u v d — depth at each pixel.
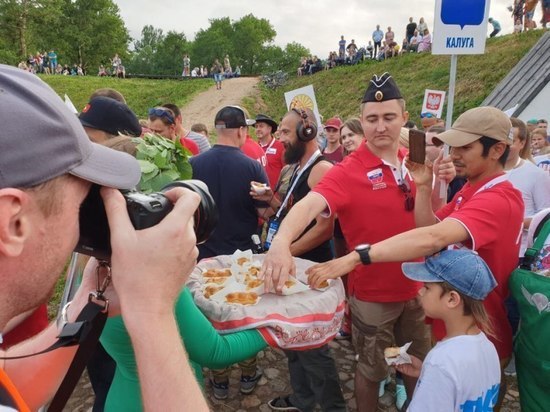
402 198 2.43
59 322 1.17
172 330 0.76
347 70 24.75
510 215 1.99
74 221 0.72
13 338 1.44
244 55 79.69
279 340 1.68
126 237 0.75
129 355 1.35
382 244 1.96
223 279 2.11
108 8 59.56
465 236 1.94
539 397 1.92
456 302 1.79
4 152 0.62
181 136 5.30
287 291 1.91
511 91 9.52
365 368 2.51
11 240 0.62
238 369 3.42
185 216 0.79
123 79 34.53
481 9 3.66
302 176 3.01
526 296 1.90
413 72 18.95
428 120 6.18
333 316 1.82
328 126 5.45
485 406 1.77
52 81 29.72
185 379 0.74
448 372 1.68
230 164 2.94
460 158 2.16
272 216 3.12
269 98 29.17
